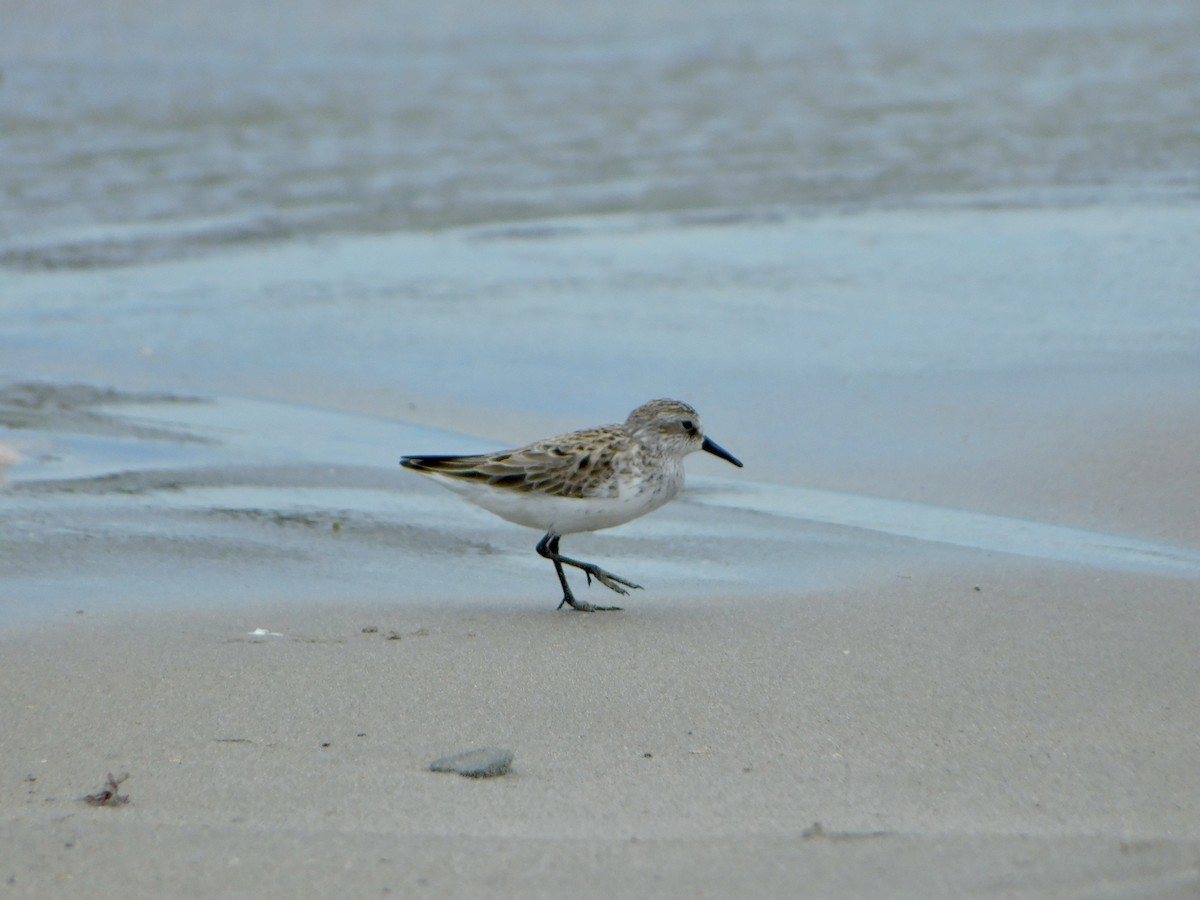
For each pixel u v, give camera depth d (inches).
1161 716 336.2
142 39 1423.5
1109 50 1382.9
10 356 681.6
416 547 476.7
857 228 874.1
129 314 748.6
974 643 387.2
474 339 703.1
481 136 1123.3
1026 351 653.3
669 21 1566.2
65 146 1079.6
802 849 263.7
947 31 1497.3
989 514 502.6
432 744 319.6
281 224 914.1
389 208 946.1
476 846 265.9
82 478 523.5
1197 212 871.1
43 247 863.7
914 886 249.3
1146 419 566.9
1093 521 493.4
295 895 248.4
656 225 898.1
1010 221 872.9
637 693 351.9
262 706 340.5
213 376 660.1
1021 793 293.3
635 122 1163.9
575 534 488.4
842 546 475.8
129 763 306.7
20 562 442.9
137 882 252.8
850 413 597.6
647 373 651.5
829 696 350.0
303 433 587.5
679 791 293.6
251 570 447.8
